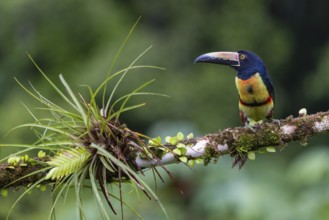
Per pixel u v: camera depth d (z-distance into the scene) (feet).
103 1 77.82
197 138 17.79
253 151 17.98
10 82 77.15
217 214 33.86
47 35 76.84
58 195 16.25
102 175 16.75
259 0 83.10
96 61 70.90
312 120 18.02
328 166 31.68
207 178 34.76
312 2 88.28
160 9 77.87
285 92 84.79
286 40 85.15
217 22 79.61
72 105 16.87
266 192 33.50
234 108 73.77
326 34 88.02
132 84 69.87
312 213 31.27
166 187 34.14
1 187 17.02
